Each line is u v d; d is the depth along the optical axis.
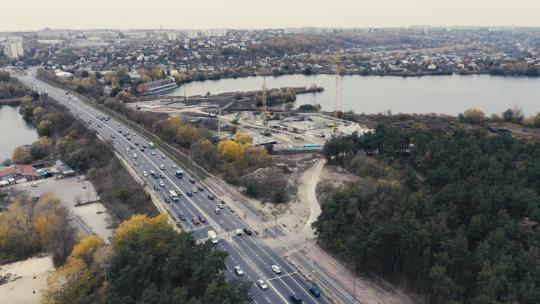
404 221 157.25
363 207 187.38
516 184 191.38
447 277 133.88
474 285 141.62
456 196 178.88
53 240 193.25
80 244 163.88
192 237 152.88
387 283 160.25
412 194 185.88
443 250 146.00
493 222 159.38
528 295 119.56
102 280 147.50
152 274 139.38
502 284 126.62
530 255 132.75
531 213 165.25
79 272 147.88
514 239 151.50
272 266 167.88
